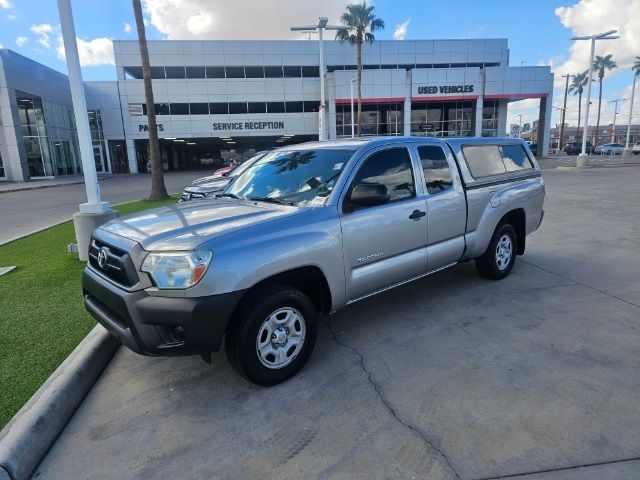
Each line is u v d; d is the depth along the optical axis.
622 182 18.94
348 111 45.72
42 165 35.84
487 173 5.38
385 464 2.52
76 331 4.20
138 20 15.69
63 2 6.50
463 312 4.67
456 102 46.75
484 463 2.49
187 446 2.74
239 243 3.12
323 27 22.25
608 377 3.32
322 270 3.56
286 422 2.94
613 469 2.41
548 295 5.13
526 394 3.14
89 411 3.13
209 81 46.00
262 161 4.88
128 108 45.88
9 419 2.85
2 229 11.13
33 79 35.12
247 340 3.15
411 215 4.28
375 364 3.63
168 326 2.99
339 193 3.79
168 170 55.09
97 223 6.79
